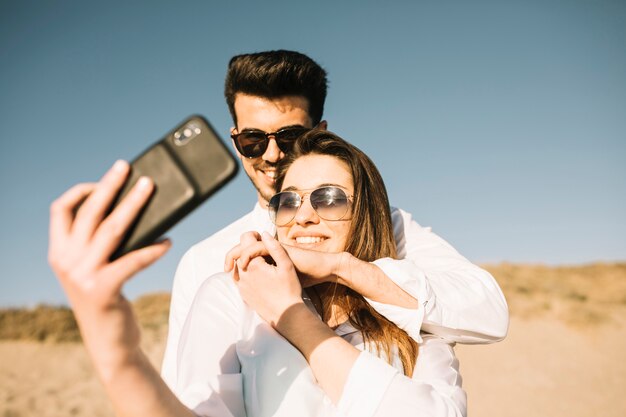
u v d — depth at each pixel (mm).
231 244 2893
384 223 1966
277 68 2811
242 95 2891
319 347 1332
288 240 1919
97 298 660
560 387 14414
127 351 740
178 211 688
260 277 1457
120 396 769
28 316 19688
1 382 14609
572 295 23672
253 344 1429
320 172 1920
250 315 1515
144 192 665
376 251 1929
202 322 1495
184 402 1229
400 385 1265
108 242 648
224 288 1606
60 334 18625
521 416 12766
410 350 1642
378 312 1604
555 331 19125
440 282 1763
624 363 16141
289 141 2854
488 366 16031
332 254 1582
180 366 1406
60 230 663
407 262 1669
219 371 1397
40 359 16562
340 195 1870
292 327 1390
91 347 719
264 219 2934
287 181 1968
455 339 1698
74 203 684
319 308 1771
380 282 1584
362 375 1269
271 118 2838
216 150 720
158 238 698
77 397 13789
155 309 22609
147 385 790
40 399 13609
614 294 23922
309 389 1324
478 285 1812
